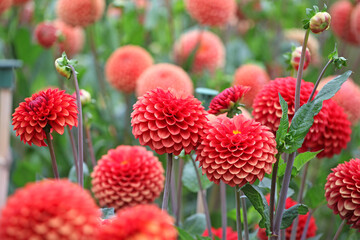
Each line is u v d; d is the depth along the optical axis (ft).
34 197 3.30
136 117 4.18
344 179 4.25
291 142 4.04
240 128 4.16
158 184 4.88
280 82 4.70
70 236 3.28
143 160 4.84
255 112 4.74
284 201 4.19
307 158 4.43
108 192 4.78
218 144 4.08
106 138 6.67
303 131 4.05
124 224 3.30
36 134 4.16
